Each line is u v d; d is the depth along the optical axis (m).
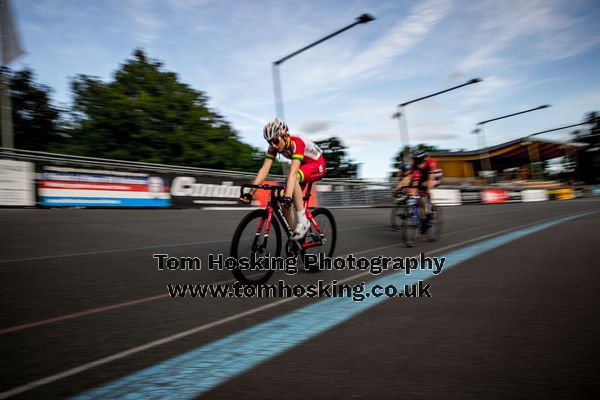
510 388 1.24
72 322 2.02
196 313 2.18
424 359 1.50
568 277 2.74
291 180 2.96
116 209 8.79
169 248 4.39
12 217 6.30
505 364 1.42
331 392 1.26
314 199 13.22
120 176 8.89
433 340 1.69
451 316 2.02
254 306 2.31
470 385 1.27
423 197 5.06
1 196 7.32
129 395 1.26
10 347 1.69
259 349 1.65
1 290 2.62
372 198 16.05
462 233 6.17
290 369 1.44
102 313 2.17
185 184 10.05
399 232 6.31
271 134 2.91
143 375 1.41
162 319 2.07
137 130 19.66
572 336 1.66
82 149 19.22
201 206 10.34
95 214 7.45
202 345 1.70
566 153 46.66
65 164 8.12
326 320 2.03
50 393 1.28
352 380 1.34
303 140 3.13
